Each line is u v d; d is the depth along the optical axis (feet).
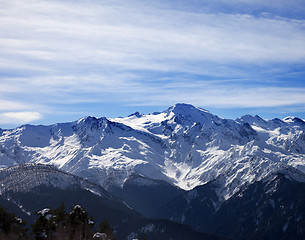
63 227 435.12
